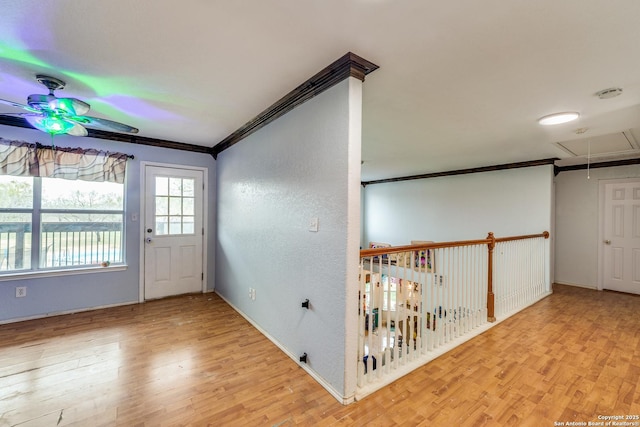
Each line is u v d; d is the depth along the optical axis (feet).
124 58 6.02
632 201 14.87
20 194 10.48
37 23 4.87
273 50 5.65
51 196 11.00
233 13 4.58
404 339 7.70
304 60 6.00
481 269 10.52
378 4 4.30
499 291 11.52
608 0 4.15
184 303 12.64
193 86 7.29
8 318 10.18
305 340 7.43
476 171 17.35
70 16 4.69
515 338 9.41
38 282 10.69
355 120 6.04
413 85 6.93
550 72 6.28
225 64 6.23
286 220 8.29
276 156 8.84
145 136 12.37
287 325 8.25
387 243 22.70
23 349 8.32
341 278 6.21
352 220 6.11
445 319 9.02
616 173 15.33
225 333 9.60
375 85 6.93
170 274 13.52
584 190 16.31
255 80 6.95
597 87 6.94
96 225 11.90
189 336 9.34
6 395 6.27
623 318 11.27
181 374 7.15
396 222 22.09
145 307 12.07
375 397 6.32
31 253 10.66
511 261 12.26
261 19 4.72
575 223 16.61
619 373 7.30
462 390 6.59
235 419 5.63
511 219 15.93
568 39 5.11
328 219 6.59
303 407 5.99
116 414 5.72
